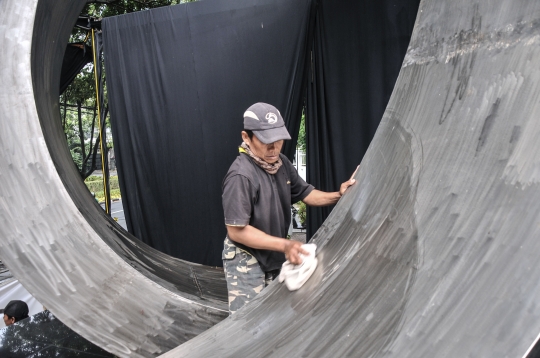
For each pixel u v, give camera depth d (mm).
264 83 4082
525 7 881
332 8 3771
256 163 1850
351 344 861
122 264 1972
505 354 562
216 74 4219
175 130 4438
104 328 1883
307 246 1479
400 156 1157
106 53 4527
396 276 897
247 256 1962
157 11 4316
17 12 1938
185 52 4289
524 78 806
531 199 668
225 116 4266
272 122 1762
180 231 4566
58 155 2199
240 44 4105
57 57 2732
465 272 706
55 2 2225
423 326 712
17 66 1891
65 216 1874
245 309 1548
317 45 3869
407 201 1004
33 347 2275
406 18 3559
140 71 4457
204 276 3160
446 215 832
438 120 1015
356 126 3803
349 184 1707
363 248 1130
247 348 1214
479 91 914
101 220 2609
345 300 1030
